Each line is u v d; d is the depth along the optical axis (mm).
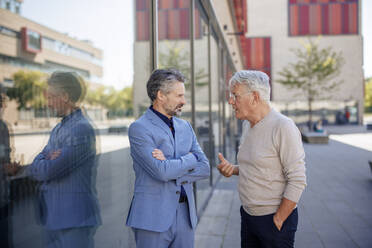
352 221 3797
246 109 1671
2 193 1004
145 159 1613
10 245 1038
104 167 1659
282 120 1604
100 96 1600
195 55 4332
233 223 3807
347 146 12383
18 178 1062
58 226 1273
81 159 1436
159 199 1646
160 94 1704
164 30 3129
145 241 1648
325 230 3520
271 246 1644
